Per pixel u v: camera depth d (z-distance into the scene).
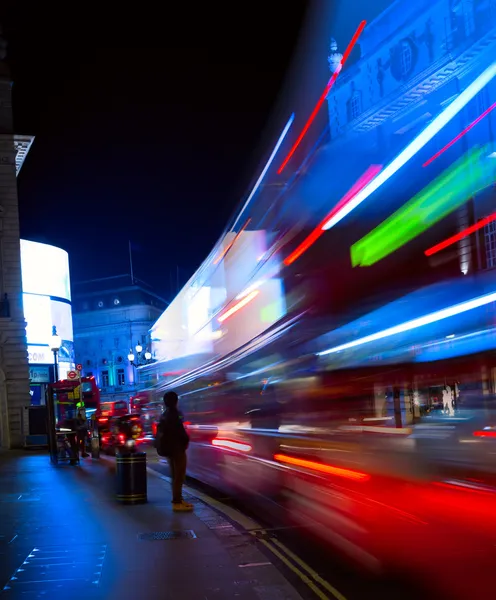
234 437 20.22
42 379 63.00
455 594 6.62
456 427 13.32
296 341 16.53
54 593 6.86
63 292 67.25
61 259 67.38
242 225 23.09
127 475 13.34
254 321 19.14
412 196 19.64
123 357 113.44
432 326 14.34
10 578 7.54
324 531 10.09
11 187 45.03
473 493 11.58
